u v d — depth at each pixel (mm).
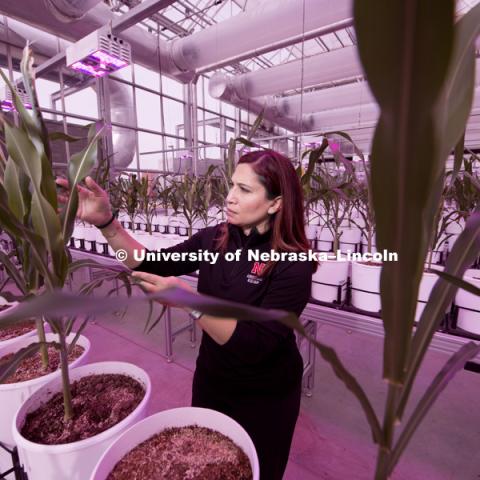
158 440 574
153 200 2820
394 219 196
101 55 2848
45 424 640
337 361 255
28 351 596
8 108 3281
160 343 2027
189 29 5688
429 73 146
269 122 8875
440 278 336
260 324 647
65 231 637
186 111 6898
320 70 4984
